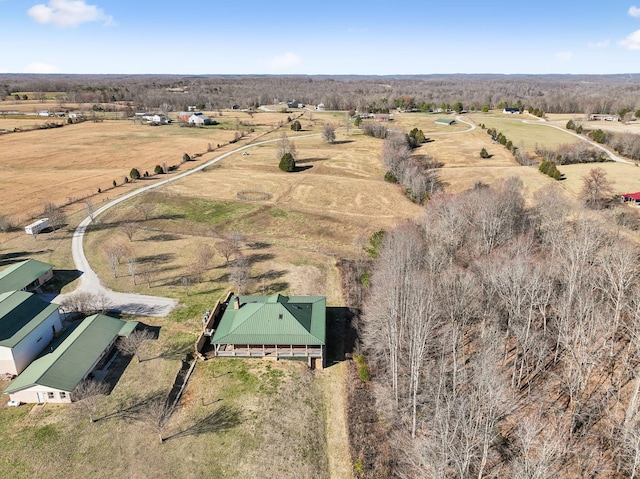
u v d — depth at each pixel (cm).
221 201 11631
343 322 6631
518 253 6225
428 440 4047
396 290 5556
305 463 4359
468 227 7762
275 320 5844
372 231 9988
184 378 5409
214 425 4706
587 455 4084
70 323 6397
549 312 5803
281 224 10356
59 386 4881
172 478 4109
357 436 4675
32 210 10744
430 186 11825
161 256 8525
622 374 4838
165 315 6612
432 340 5322
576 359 4866
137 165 15262
